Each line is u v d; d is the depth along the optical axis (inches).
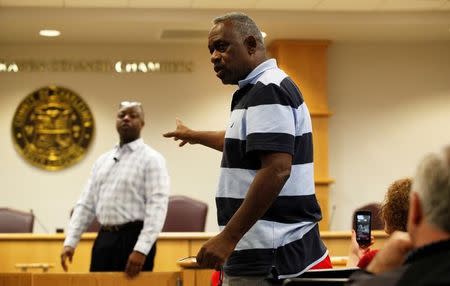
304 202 114.7
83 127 389.1
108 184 228.8
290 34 373.4
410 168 401.7
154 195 225.0
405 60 402.3
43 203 386.9
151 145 392.8
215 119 395.9
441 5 340.2
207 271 209.0
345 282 81.4
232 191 114.4
